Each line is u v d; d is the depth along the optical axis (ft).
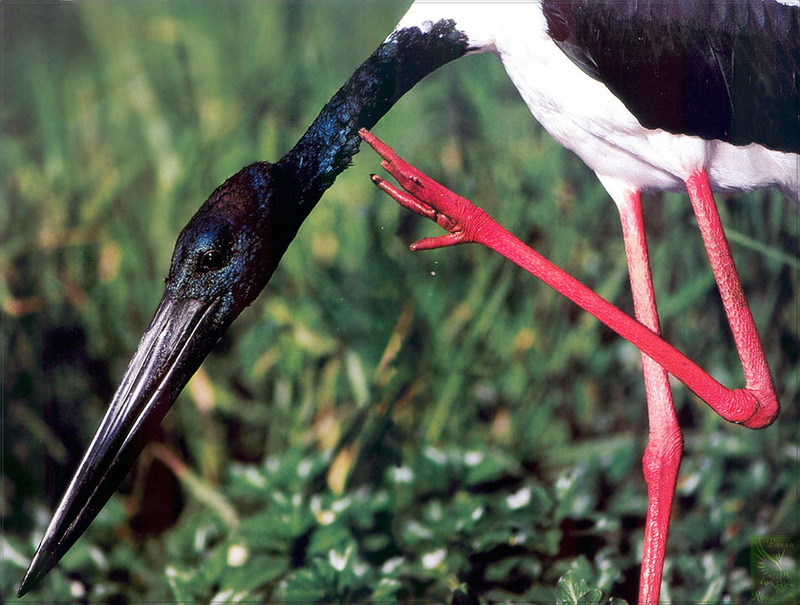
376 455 13.08
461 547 11.22
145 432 10.25
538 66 10.86
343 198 15.48
